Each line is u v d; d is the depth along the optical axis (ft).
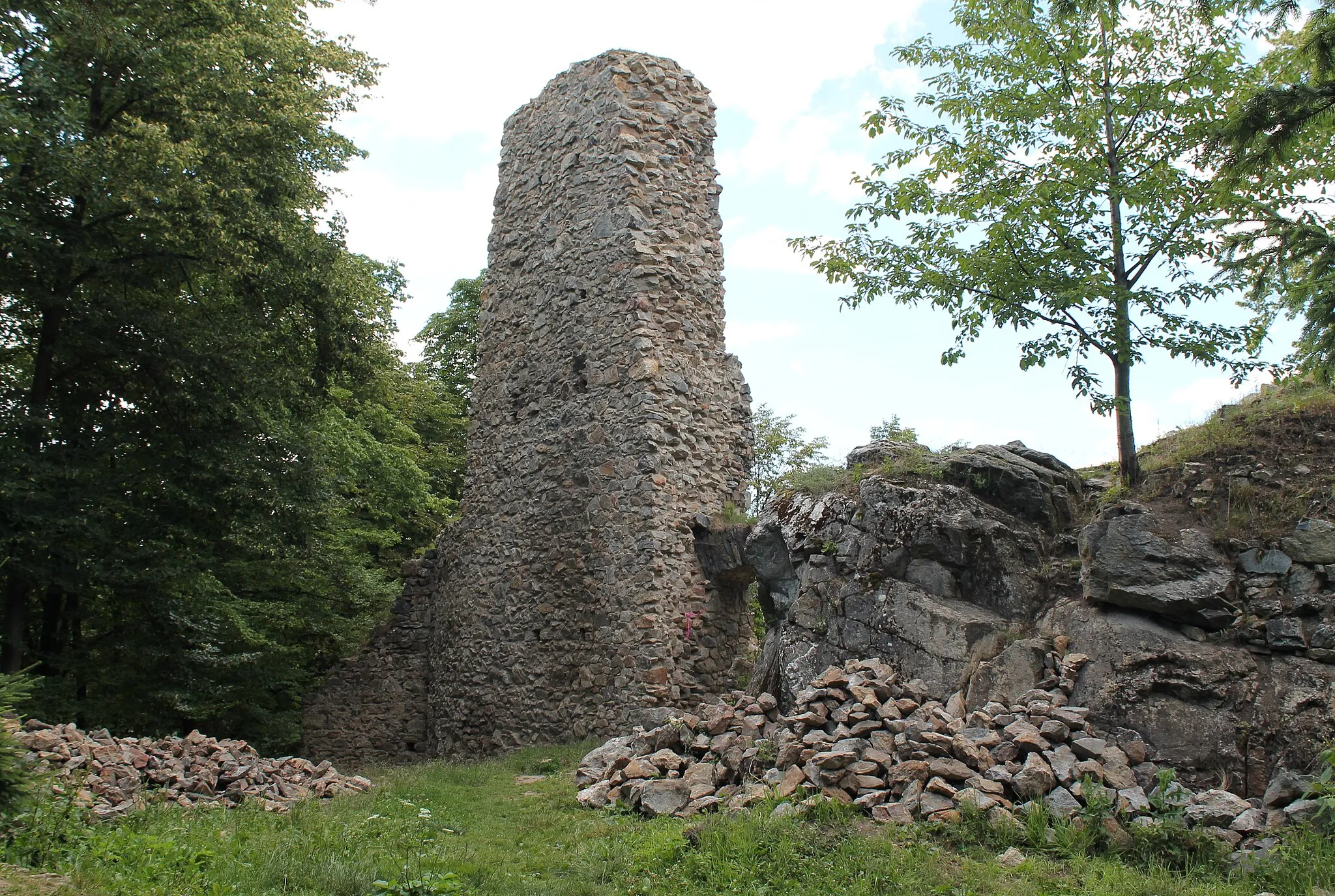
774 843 23.75
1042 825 23.65
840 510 37.35
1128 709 27.89
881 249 37.68
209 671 54.80
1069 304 34.55
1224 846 22.88
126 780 30.91
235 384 49.75
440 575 62.69
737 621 48.65
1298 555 29.07
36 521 42.55
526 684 51.80
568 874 23.84
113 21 44.42
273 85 51.13
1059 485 35.58
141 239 48.62
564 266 54.70
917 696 29.96
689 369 50.52
